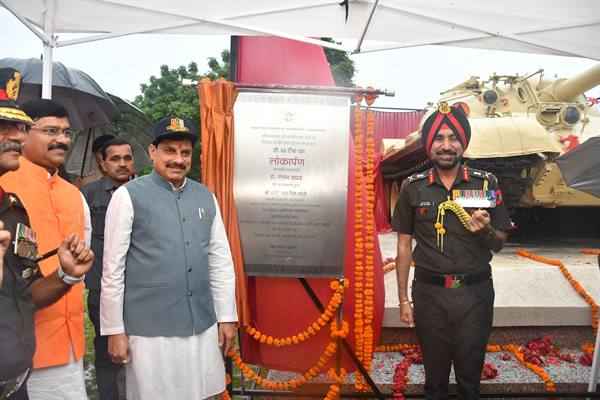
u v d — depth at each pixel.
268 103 2.82
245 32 3.63
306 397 3.19
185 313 2.26
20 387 1.72
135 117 7.60
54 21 3.51
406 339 3.85
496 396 3.25
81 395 2.25
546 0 3.32
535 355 3.59
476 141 5.93
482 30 3.58
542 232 8.93
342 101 2.84
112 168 3.57
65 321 2.18
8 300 1.59
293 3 3.52
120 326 2.22
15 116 1.53
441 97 9.27
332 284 2.84
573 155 3.60
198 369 2.30
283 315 3.05
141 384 2.21
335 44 3.48
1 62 5.18
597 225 8.63
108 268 2.23
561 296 3.87
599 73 7.04
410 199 2.76
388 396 3.13
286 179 2.81
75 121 6.23
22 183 2.20
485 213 2.47
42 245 2.18
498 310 3.77
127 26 3.67
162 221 2.29
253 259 2.85
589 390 3.25
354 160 3.12
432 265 2.67
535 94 7.67
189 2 3.50
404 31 3.71
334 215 2.80
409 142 6.79
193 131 2.37
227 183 2.84
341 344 3.03
